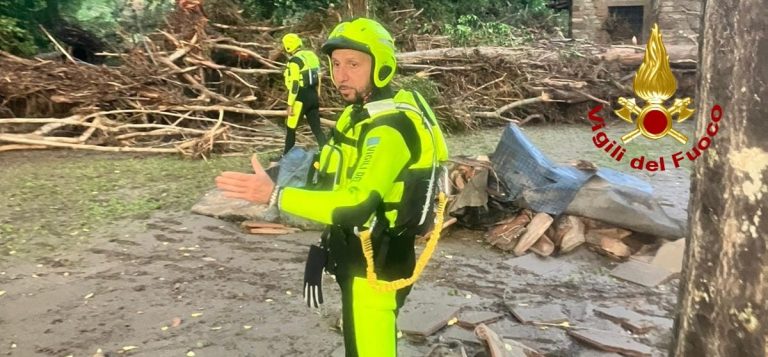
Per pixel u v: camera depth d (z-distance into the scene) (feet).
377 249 7.75
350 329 8.05
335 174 7.65
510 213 18.51
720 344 5.93
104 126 30.81
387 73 7.46
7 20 40.32
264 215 19.15
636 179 19.08
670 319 13.23
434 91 36.83
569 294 14.64
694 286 6.20
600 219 17.24
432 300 14.15
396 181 7.50
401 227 7.66
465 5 62.49
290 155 20.20
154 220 19.65
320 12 42.65
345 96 7.60
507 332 12.62
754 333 5.65
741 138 5.53
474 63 42.24
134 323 12.98
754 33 5.36
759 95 5.38
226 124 31.55
